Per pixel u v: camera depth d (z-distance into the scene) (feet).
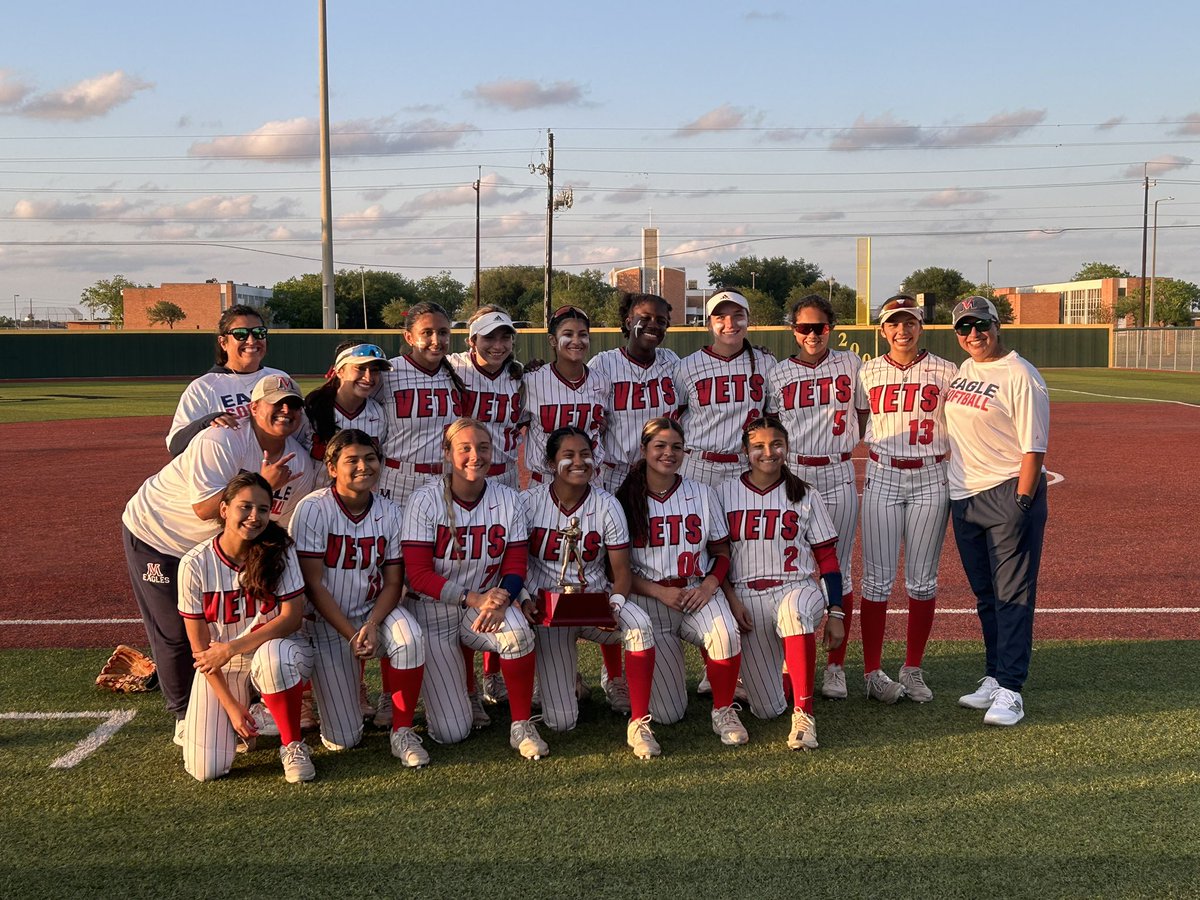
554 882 10.39
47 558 26.71
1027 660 14.87
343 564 14.05
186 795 12.62
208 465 13.76
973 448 15.37
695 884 10.31
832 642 15.20
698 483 15.33
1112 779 12.62
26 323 282.15
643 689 14.05
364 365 15.15
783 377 16.63
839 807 12.01
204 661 12.94
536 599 14.75
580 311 16.53
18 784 12.93
